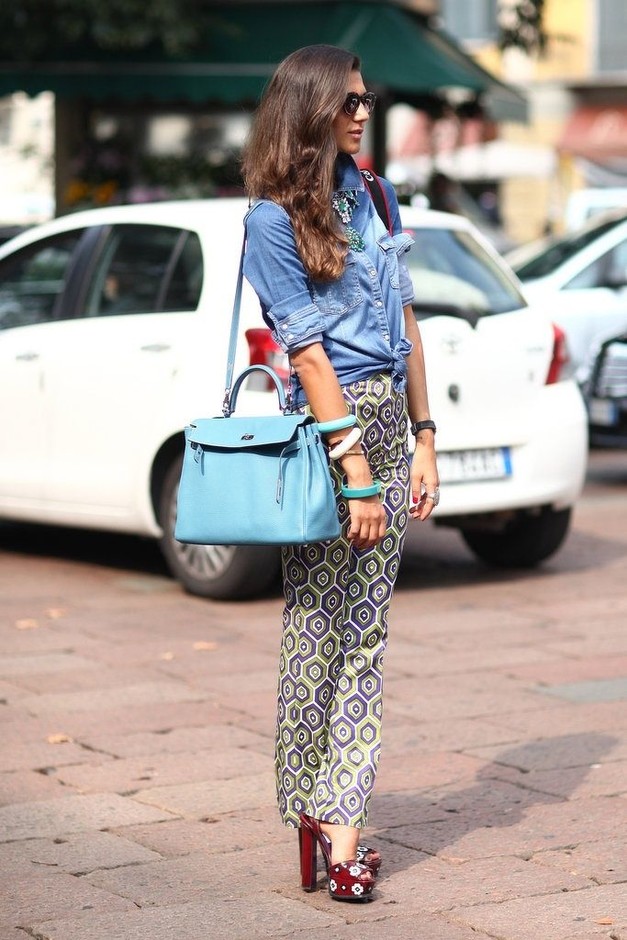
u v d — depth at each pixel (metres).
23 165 34.72
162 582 17.53
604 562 18.97
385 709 12.34
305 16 30.45
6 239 26.91
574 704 12.52
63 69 29.83
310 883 8.51
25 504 17.98
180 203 17.58
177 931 7.94
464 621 15.67
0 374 18.05
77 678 13.30
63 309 17.70
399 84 29.42
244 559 15.97
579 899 8.38
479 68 33.59
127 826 9.66
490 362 16.48
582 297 29.72
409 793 10.29
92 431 17.08
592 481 26.23
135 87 29.44
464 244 17.42
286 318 7.95
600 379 25.47
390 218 8.45
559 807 9.98
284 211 7.96
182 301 16.50
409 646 14.56
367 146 33.03
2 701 12.56
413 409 8.69
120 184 31.95
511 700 12.63
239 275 8.38
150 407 16.39
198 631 15.07
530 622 15.65
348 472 7.99
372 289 8.13
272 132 7.97
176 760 11.02
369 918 8.12
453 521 17.31
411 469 8.66
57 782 10.54
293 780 8.45
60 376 17.36
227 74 29.08
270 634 14.92
